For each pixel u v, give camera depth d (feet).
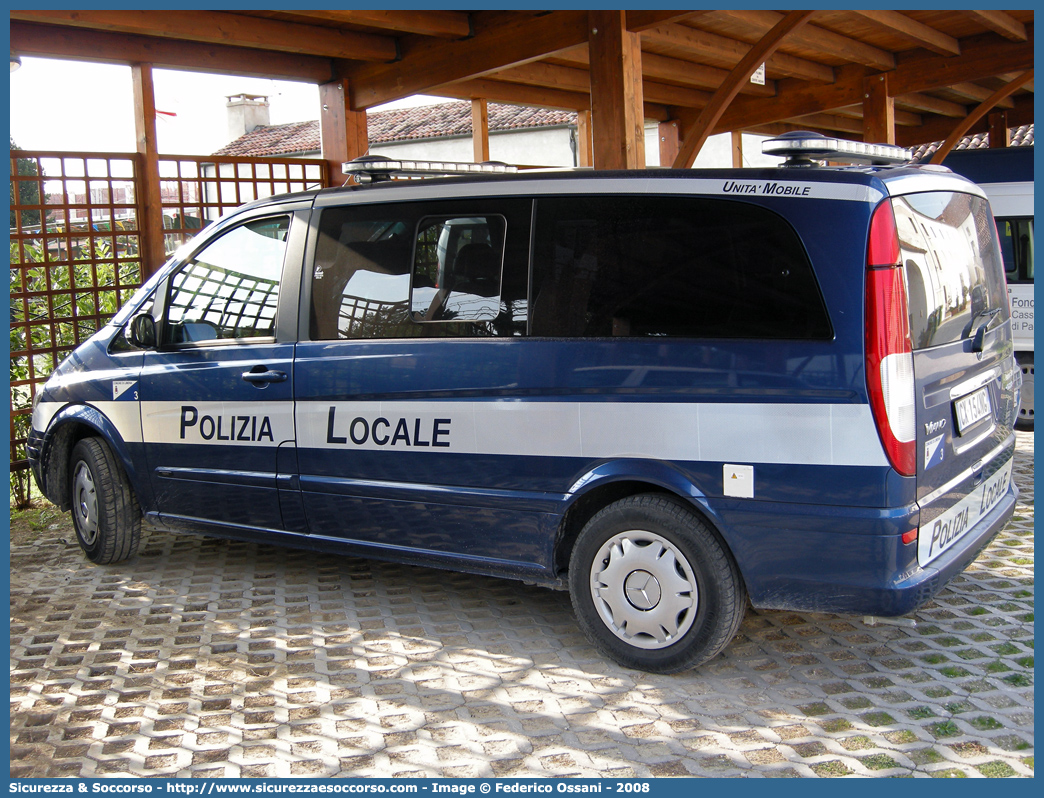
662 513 11.35
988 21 29.53
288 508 14.74
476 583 15.90
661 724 10.55
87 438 17.19
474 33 26.07
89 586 16.17
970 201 13.05
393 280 13.50
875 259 10.10
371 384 13.52
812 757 9.72
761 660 12.17
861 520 10.12
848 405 10.13
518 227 12.44
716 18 29.37
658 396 11.23
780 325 10.57
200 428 15.51
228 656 12.91
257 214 15.23
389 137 82.02
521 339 12.25
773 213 10.71
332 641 13.34
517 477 12.37
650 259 11.47
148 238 26.13
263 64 28.19
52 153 24.00
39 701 11.66
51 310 24.26
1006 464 13.29
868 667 11.87
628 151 22.34
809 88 39.52
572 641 13.10
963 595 14.29
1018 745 9.81
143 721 11.05
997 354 13.03
